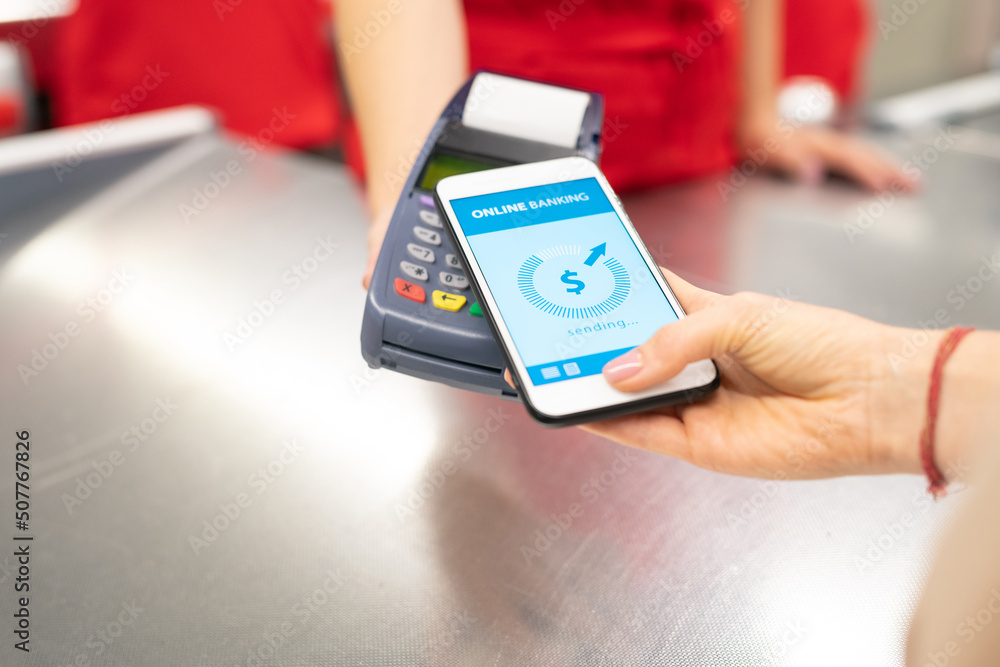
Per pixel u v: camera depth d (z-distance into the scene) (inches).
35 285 26.1
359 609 15.1
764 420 16.6
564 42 32.2
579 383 15.7
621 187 34.9
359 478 18.5
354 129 33.7
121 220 30.2
